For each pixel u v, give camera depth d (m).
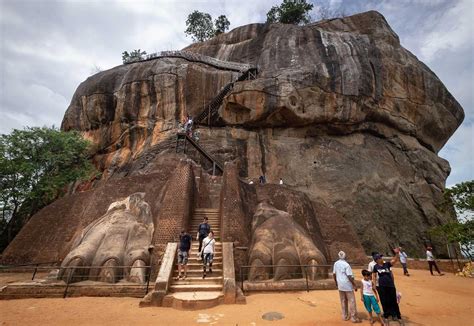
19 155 19.19
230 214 11.87
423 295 9.52
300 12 35.62
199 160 23.09
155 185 14.84
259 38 31.14
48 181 19.50
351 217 22.47
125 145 26.00
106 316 7.13
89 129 27.73
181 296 8.18
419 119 28.67
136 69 27.83
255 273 10.70
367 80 25.44
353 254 15.41
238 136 25.55
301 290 9.95
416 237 23.05
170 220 11.58
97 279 10.25
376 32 29.78
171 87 26.42
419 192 25.81
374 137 27.62
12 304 8.33
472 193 15.84
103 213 14.30
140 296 9.27
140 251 11.10
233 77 27.31
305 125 25.92
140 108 26.42
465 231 15.45
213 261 10.38
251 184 15.53
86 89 28.30
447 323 6.65
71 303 8.43
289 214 14.48
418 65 29.25
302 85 24.30
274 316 6.93
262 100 24.12
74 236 14.12
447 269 15.89
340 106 24.86
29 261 14.83
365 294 6.54
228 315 7.11
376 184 24.42
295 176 24.31
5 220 20.20
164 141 24.16
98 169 26.19
